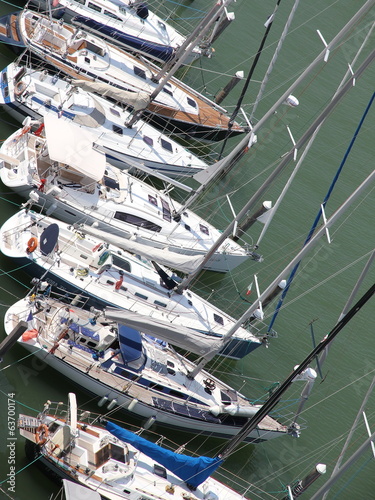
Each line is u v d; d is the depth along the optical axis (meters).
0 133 72.00
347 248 81.25
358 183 87.75
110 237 62.66
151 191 71.19
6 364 56.62
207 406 60.44
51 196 64.69
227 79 92.25
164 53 86.75
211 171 67.88
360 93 97.12
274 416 64.88
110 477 51.25
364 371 71.69
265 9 101.94
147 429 59.25
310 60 98.44
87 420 57.22
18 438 53.31
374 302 77.44
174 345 61.34
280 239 79.25
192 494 53.62
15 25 77.12
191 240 70.56
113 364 58.06
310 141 62.94
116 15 84.94
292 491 57.56
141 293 63.75
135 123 74.69
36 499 51.12
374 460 65.06
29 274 61.66
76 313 59.50
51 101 71.25
